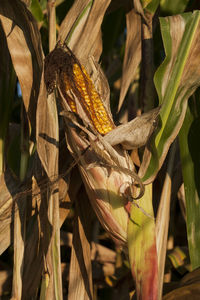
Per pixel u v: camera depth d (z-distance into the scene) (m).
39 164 1.22
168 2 1.39
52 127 1.16
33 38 1.18
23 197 1.23
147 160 1.12
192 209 1.21
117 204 1.11
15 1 1.17
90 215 1.25
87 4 1.25
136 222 1.10
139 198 1.09
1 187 1.24
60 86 1.14
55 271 1.12
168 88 1.17
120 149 1.13
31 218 1.27
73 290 1.22
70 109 1.14
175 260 1.42
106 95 1.19
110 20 1.64
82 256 1.23
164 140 1.14
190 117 1.24
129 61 1.31
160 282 1.10
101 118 1.13
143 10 1.27
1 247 1.23
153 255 1.08
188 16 1.20
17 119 1.92
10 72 1.31
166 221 1.15
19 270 1.19
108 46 1.71
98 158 1.12
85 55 1.23
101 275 1.48
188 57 1.18
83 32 1.24
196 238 1.20
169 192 1.17
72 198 1.25
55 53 1.13
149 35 1.25
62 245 1.54
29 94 1.21
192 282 1.11
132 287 1.39
